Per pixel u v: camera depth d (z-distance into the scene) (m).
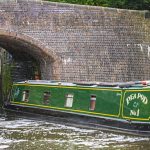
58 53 36.38
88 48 36.75
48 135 26.52
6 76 44.69
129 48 37.09
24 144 23.94
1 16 35.03
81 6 36.69
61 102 31.16
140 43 37.25
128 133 26.45
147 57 37.34
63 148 22.92
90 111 29.08
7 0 35.09
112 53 36.91
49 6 36.12
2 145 23.73
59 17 36.34
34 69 40.53
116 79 36.84
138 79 37.12
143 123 25.83
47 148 22.98
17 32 35.34
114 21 37.03
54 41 36.28
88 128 28.86
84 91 29.86
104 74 36.84
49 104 31.98
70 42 36.56
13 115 34.84
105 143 24.08
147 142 24.34
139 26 37.41
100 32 36.84
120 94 27.59
